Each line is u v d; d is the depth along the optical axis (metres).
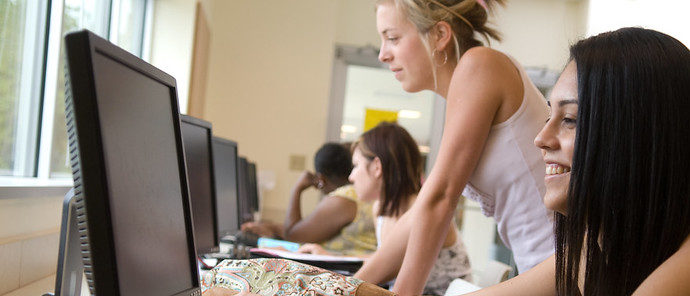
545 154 0.87
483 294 1.09
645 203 0.72
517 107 1.27
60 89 2.20
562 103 0.83
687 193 0.71
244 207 3.26
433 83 1.45
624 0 5.00
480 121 1.26
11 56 1.92
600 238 0.79
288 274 1.03
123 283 0.68
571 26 5.59
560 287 0.91
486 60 1.27
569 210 0.79
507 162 1.30
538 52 5.61
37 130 2.10
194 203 1.53
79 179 0.64
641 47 0.73
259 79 5.26
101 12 2.86
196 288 0.96
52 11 2.12
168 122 0.92
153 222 0.81
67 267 0.91
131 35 3.46
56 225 1.75
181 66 3.66
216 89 5.21
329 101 5.54
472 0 1.36
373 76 5.61
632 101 0.72
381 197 2.18
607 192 0.74
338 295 0.98
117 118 0.70
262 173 5.04
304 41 5.30
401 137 2.19
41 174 2.11
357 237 2.84
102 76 0.66
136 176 0.76
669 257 0.72
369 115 5.60
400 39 1.43
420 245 1.28
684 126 0.71
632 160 0.72
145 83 0.82
